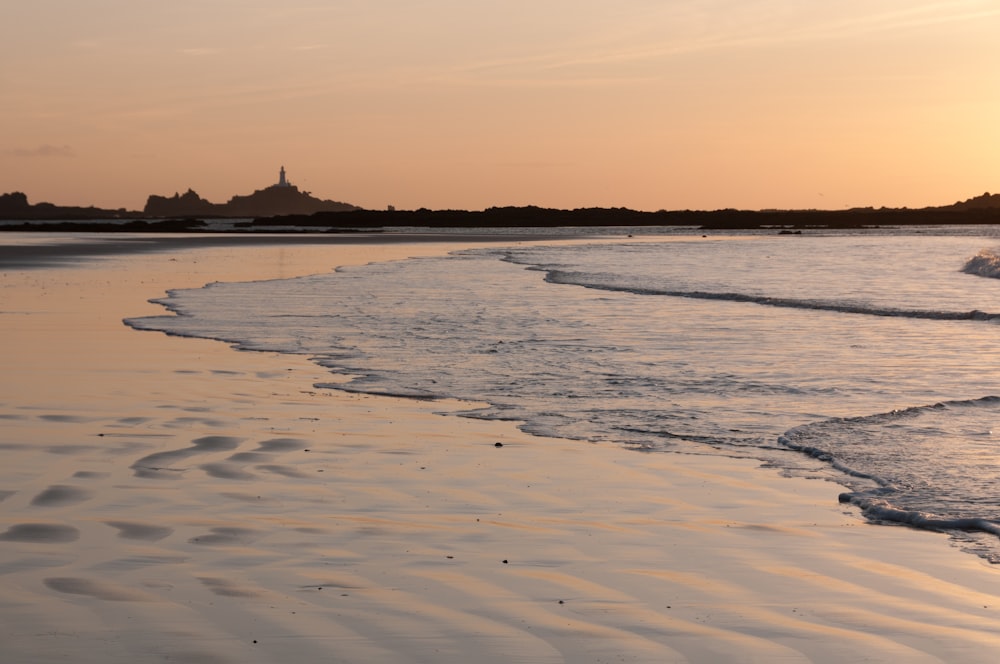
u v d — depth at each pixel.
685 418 13.50
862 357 19.33
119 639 5.91
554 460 11.01
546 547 7.87
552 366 18.03
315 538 7.99
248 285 37.56
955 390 15.73
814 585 7.04
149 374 16.64
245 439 11.71
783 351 20.11
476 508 9.02
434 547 7.83
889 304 30.36
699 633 6.15
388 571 7.23
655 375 17.08
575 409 14.09
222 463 10.49
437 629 6.16
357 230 184.25
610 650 5.88
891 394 15.39
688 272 47.78
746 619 6.39
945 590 6.95
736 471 10.60
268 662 5.64
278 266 51.97
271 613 6.37
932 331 23.62
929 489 9.78
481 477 10.17
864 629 6.24
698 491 9.73
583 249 80.69
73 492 9.19
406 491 9.55
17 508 8.63
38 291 33.97
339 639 5.98
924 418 13.34
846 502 9.38
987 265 46.44
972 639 6.08
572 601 6.68
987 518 8.73
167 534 8.00
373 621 6.27
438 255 67.81
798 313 27.73
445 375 16.97
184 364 17.83
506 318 26.05
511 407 14.21
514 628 6.20
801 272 47.72
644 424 13.09
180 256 63.16
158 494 9.20
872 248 79.88
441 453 11.26
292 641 5.94
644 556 7.66
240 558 7.45
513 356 19.25
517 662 5.70
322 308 28.47
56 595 6.61
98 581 6.89
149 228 182.62
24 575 6.98
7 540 7.74
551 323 24.94
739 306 29.80
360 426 12.70
